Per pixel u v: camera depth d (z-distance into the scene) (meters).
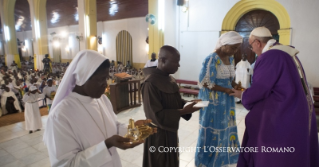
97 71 1.07
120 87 5.57
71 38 18.14
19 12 15.15
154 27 7.21
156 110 1.57
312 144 1.77
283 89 1.62
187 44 7.77
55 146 0.99
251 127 1.79
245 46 6.98
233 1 6.74
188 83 7.52
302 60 5.93
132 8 11.34
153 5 7.12
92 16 9.14
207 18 7.26
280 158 1.59
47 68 11.25
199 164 2.50
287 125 1.59
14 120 5.21
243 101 1.83
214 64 2.29
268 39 1.89
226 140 2.46
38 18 11.41
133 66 14.74
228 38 2.21
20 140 3.90
